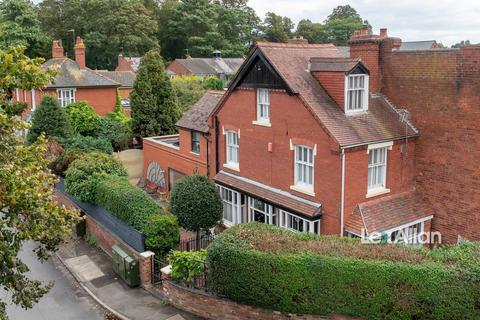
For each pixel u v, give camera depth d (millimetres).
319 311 13148
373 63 20672
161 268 17094
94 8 80188
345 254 13125
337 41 111438
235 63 81188
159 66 37219
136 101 36812
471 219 18266
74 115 37500
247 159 22906
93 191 21531
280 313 13695
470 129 17859
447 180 18938
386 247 13602
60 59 45469
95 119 38219
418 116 19688
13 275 10625
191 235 22672
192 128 26969
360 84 19375
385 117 19797
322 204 18797
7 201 9734
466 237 18531
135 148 36969
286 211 20031
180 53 94188
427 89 19203
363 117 19297
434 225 19703
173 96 38000
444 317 11930
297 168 20141
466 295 11719
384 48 20703
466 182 18250
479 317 11711
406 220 18688
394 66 20375
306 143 19172
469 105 17781
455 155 18516
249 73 21859
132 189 19922
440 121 18891
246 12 104812
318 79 20000
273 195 20922
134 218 18219
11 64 10516
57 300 16953
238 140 23562
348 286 12719
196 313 15336
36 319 15594
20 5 68750
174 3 96438
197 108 28766
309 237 14547
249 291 13766
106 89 45219
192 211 19906
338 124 18359
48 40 70625
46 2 84562
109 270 19219
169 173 30531
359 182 18359
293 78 19672
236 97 23047
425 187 19812
